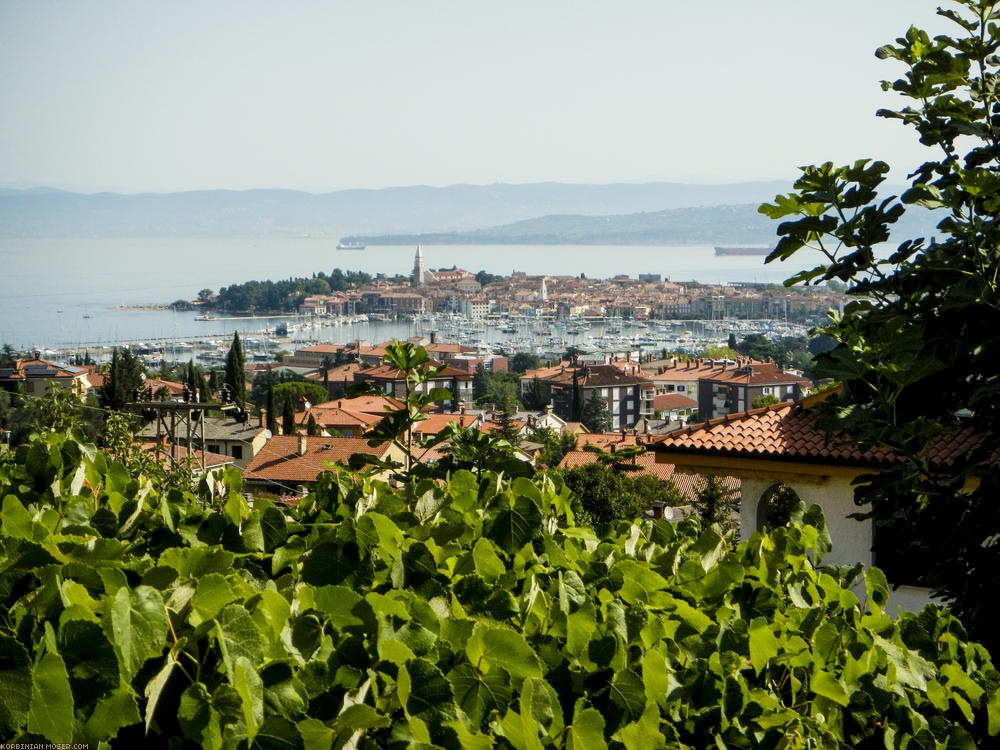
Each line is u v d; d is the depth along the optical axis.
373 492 4.30
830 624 3.50
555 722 2.77
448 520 3.95
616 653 3.05
